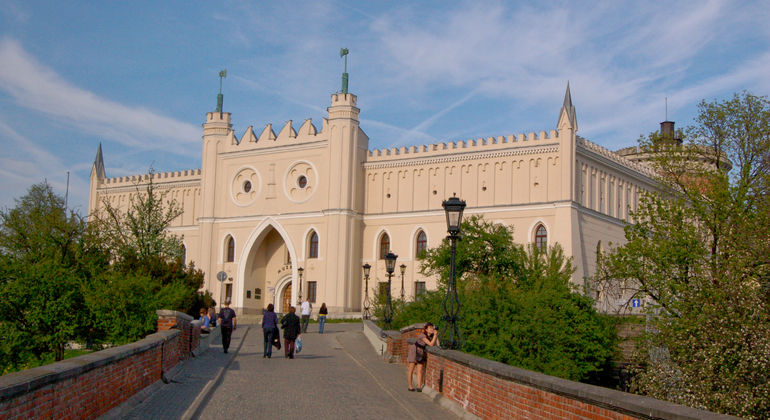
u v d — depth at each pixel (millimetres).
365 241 73250
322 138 74000
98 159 91750
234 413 16422
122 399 15203
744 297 26250
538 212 63625
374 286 72125
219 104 81875
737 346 24984
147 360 17703
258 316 73750
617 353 38406
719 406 24453
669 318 30266
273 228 77438
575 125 62750
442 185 69625
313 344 39125
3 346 31062
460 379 16906
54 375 11031
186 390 18812
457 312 21000
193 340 28906
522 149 65125
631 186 71500
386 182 73000
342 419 16125
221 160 80625
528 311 31969
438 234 69125
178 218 84750
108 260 38625
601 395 10078
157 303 29297
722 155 37438
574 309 35156
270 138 77750
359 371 26281
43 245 34750
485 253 43500
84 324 31828
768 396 23531
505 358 30516
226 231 79062
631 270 36344
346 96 72875
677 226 35438
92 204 90688
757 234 29219
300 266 73875
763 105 36594
